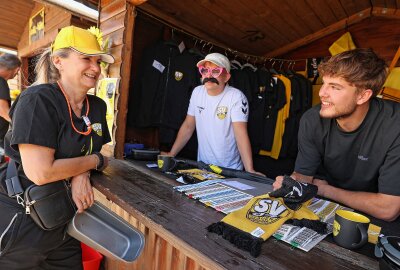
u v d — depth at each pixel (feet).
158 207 3.08
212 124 6.22
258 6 7.80
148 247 4.63
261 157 10.75
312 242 2.45
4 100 8.64
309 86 10.62
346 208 3.56
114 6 6.29
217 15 7.87
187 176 4.38
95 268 5.85
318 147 4.45
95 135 4.32
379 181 3.76
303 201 3.00
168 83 7.56
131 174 4.54
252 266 1.99
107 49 6.33
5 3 13.12
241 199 3.42
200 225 2.64
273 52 11.03
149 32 7.63
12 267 3.68
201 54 7.93
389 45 8.91
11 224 3.50
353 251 2.40
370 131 3.80
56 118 3.55
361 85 3.41
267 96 10.02
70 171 3.68
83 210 3.88
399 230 3.08
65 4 8.12
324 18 9.14
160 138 7.80
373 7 8.74
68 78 3.79
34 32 13.61
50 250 4.00
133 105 7.47
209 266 2.06
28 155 3.29
